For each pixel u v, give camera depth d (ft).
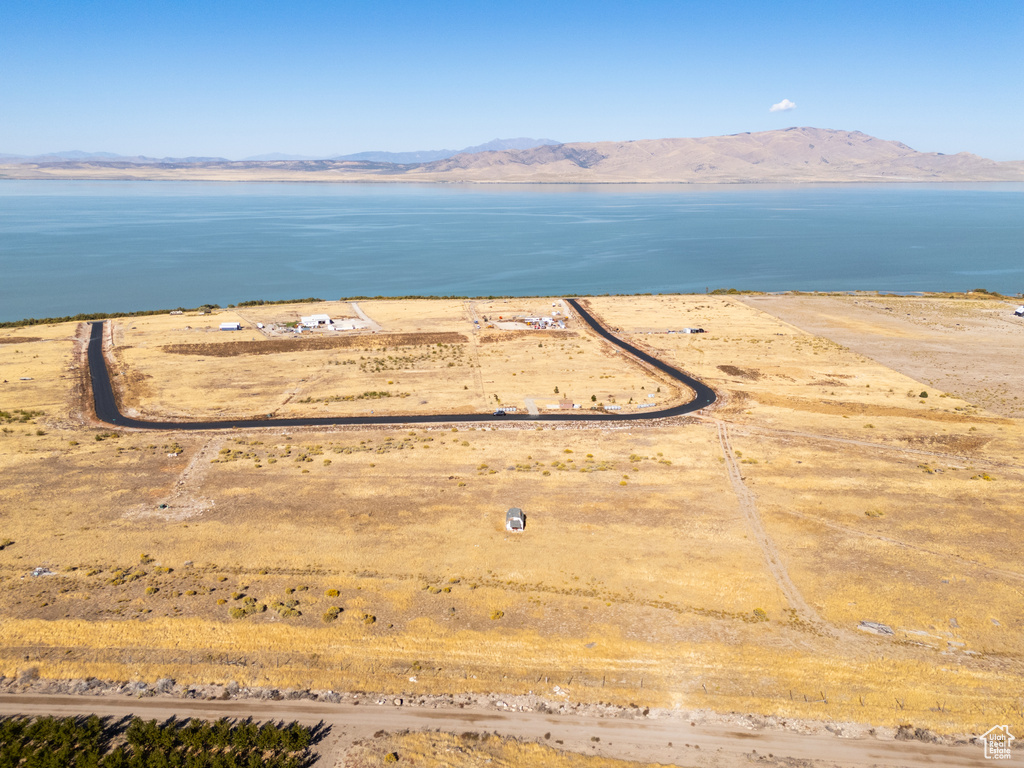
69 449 297.53
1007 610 187.11
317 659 167.43
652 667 165.78
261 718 149.79
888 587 197.36
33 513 237.86
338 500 250.78
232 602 188.14
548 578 201.67
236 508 243.81
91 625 176.76
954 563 209.87
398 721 149.38
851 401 363.97
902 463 283.79
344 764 137.08
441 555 213.66
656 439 311.68
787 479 268.41
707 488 260.62
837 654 169.68
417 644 172.86
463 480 267.59
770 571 205.36
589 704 155.12
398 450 298.97
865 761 139.85
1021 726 148.36
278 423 334.44
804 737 146.10
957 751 142.31
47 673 161.58
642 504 247.70
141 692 156.56
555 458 290.35
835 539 223.92
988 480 266.98
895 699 155.84
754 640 174.91
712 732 147.43
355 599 190.60
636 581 200.13
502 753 140.67
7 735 141.18
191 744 140.67
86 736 141.90
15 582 195.72
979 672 163.53
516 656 169.27
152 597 189.78
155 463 283.79
